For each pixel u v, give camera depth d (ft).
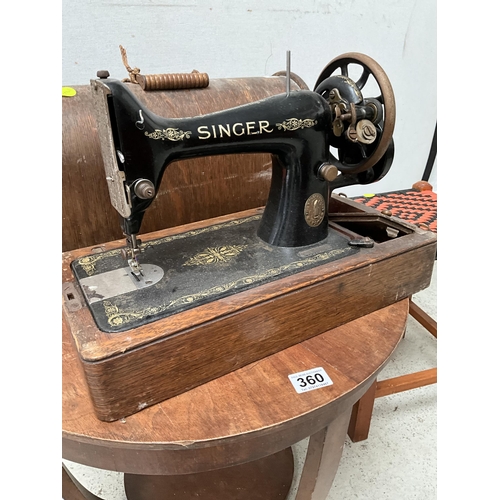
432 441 4.73
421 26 6.62
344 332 2.93
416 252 3.18
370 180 3.52
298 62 5.91
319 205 3.16
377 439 4.75
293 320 2.70
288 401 2.37
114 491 4.36
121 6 4.52
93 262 2.96
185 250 3.13
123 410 2.23
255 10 5.24
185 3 4.81
